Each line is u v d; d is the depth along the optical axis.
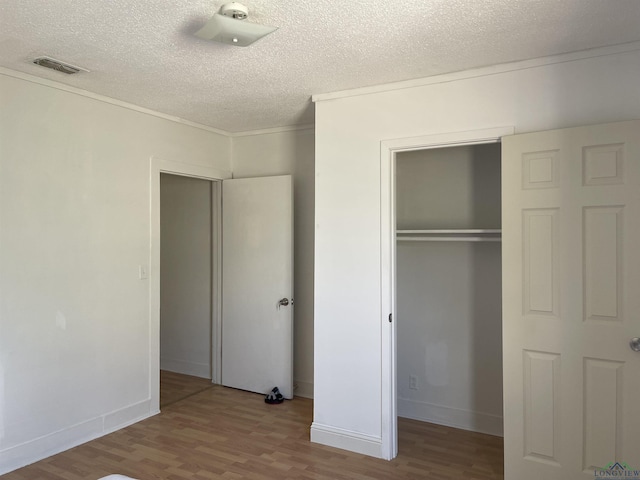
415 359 3.78
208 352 4.92
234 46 2.50
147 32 2.34
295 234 4.40
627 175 2.34
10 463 2.86
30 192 2.97
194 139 4.23
